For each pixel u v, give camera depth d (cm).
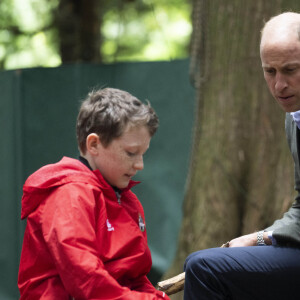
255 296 561
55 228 500
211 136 1037
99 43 1836
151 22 2284
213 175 1031
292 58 508
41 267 527
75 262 489
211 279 553
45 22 1998
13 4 2055
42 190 523
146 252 554
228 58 1023
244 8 1011
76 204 507
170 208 1241
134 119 542
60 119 1316
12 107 1338
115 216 546
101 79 1300
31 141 1330
